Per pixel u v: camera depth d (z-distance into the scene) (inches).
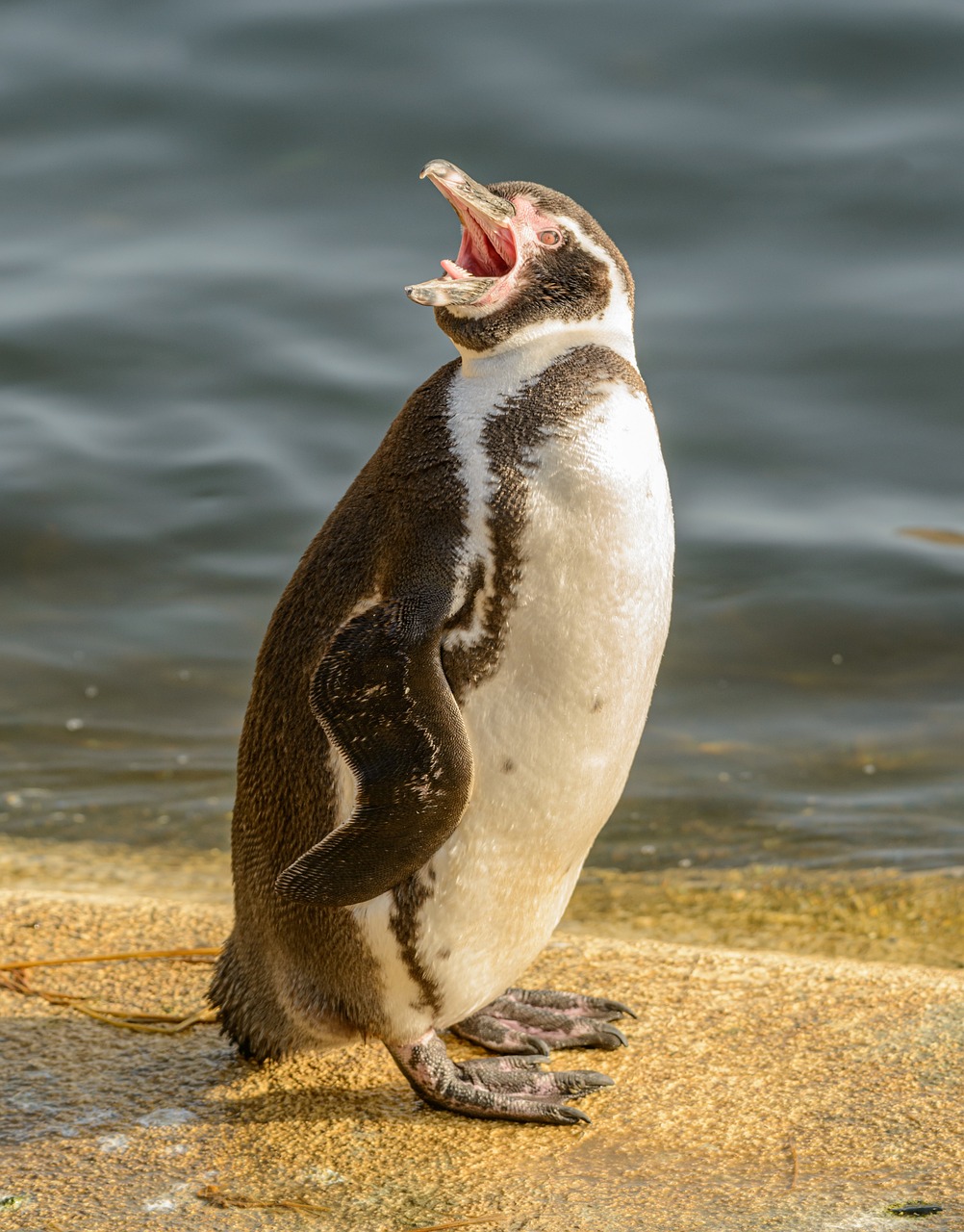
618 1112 379.9
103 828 641.0
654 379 986.7
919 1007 420.8
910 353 993.5
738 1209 330.6
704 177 1126.4
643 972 451.2
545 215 366.6
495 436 352.8
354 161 1170.0
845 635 791.7
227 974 406.9
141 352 1017.5
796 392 978.1
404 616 345.4
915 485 911.7
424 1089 385.1
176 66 1242.6
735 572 839.7
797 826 639.1
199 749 719.1
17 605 833.5
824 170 1126.4
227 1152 366.9
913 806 655.1
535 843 367.9
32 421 966.4
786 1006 426.6
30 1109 384.5
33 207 1156.5
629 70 1204.5
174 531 892.0
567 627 349.7
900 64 1188.5
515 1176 353.7
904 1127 362.3
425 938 369.7
